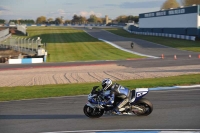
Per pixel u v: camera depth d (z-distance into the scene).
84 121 19.39
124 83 36.75
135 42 126.38
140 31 189.50
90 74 49.03
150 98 26.39
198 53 82.69
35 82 42.50
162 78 40.25
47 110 23.33
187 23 127.81
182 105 22.94
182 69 50.84
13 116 21.77
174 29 141.12
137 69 54.25
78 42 131.88
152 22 168.75
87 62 73.62
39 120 20.27
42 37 160.25
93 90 19.61
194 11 121.06
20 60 78.75
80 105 24.73
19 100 28.23
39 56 86.62
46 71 57.38
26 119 20.69
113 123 18.48
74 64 70.00
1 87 38.16
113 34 178.25
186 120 18.44
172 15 142.62
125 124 18.11
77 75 48.47
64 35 172.62
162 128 16.91
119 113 19.14
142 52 92.94
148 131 16.47
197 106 22.38
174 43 113.19
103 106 19.28
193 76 40.28
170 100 25.14
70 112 22.31
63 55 92.31
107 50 102.25
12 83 42.34
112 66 62.06
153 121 18.48
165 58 74.44
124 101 18.98
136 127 17.36
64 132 17.05
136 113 19.77
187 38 123.38
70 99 27.59
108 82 19.08
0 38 113.75
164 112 20.78
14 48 101.31
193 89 30.06
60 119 20.27
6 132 17.55
